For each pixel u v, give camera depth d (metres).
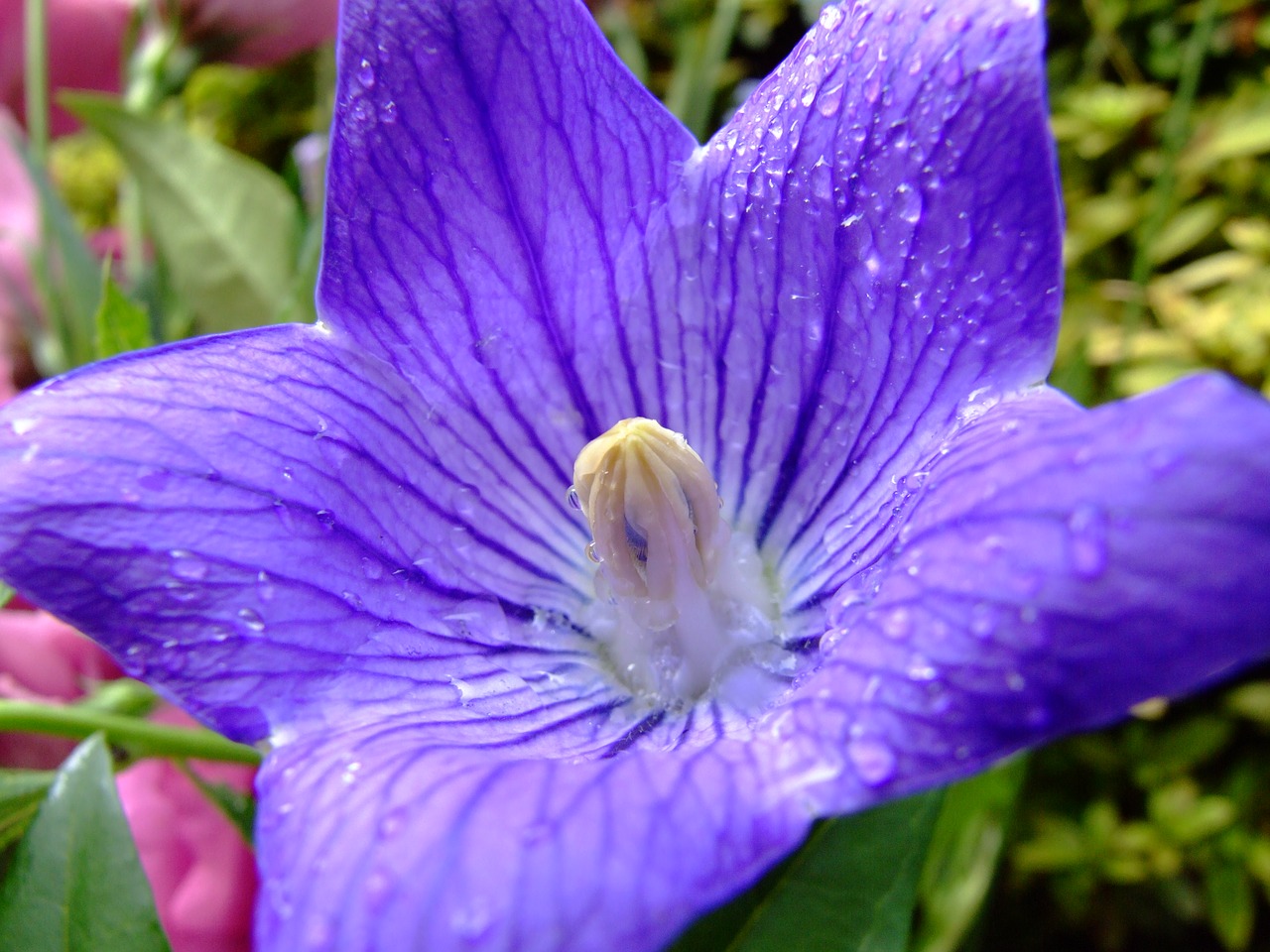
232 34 0.08
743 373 0.05
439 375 0.05
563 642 0.05
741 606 0.05
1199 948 0.12
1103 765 0.12
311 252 0.07
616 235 0.05
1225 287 0.13
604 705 0.05
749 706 0.05
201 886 0.06
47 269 0.07
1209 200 0.13
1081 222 0.13
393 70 0.05
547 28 0.05
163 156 0.07
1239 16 0.13
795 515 0.05
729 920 0.05
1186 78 0.08
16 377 0.08
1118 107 0.13
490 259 0.05
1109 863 0.12
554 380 0.05
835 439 0.05
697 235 0.05
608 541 0.05
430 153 0.05
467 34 0.05
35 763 0.06
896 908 0.05
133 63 0.08
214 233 0.08
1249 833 0.12
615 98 0.05
